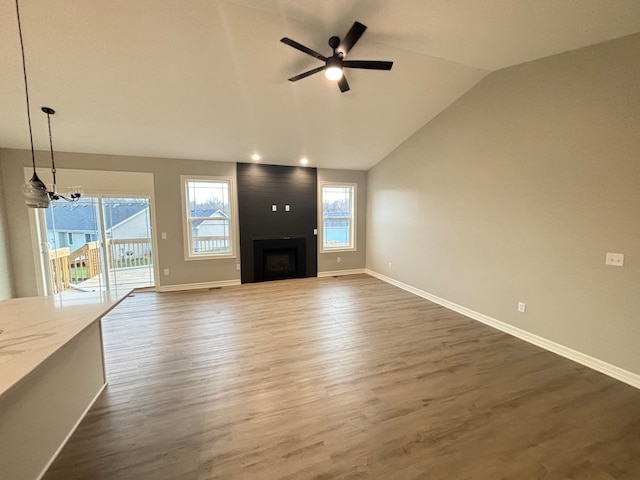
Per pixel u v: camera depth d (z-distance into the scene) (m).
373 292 5.18
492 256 3.59
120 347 3.07
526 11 2.12
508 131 3.30
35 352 1.34
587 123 2.58
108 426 1.94
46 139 4.12
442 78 3.50
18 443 1.45
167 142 4.53
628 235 2.38
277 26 2.52
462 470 1.61
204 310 4.21
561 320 2.88
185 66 2.96
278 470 1.61
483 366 2.69
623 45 2.32
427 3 2.13
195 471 1.60
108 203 4.96
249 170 5.66
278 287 5.52
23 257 4.44
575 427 1.93
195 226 5.48
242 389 2.34
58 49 2.59
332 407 2.13
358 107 4.01
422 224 4.81
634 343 2.38
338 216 6.58
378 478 1.56
